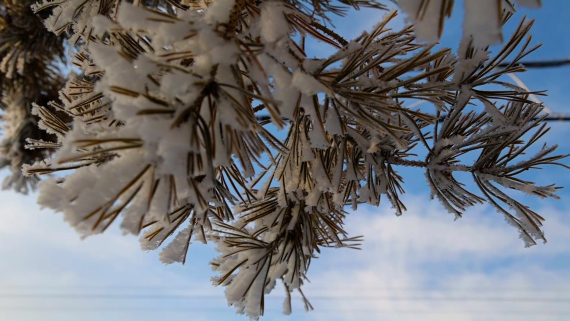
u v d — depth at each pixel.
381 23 0.39
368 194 0.41
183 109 0.29
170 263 0.40
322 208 0.44
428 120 0.37
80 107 0.39
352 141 0.42
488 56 0.37
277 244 0.45
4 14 1.06
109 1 0.42
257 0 0.40
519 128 0.38
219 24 0.32
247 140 0.32
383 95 0.35
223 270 0.45
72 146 0.29
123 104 0.29
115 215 0.28
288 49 0.34
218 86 0.30
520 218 0.38
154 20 0.30
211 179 0.31
